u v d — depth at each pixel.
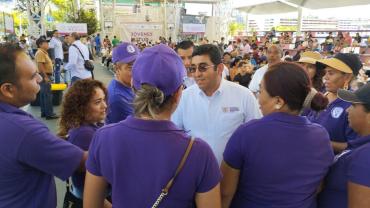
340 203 1.25
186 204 1.01
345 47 11.98
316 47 13.12
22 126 1.14
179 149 0.98
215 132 1.83
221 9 23.52
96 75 11.99
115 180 1.02
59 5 26.77
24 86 1.23
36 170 1.21
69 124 1.65
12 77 1.19
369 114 1.20
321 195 1.33
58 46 8.72
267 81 1.23
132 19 21.86
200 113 1.86
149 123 1.00
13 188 1.16
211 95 1.85
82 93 1.65
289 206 1.21
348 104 1.92
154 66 1.00
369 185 1.10
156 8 22.11
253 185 1.24
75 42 6.42
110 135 1.03
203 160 1.00
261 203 1.24
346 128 1.92
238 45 15.47
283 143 1.18
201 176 1.00
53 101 6.70
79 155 1.25
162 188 0.97
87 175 1.12
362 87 1.24
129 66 2.10
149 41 20.31
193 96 1.90
